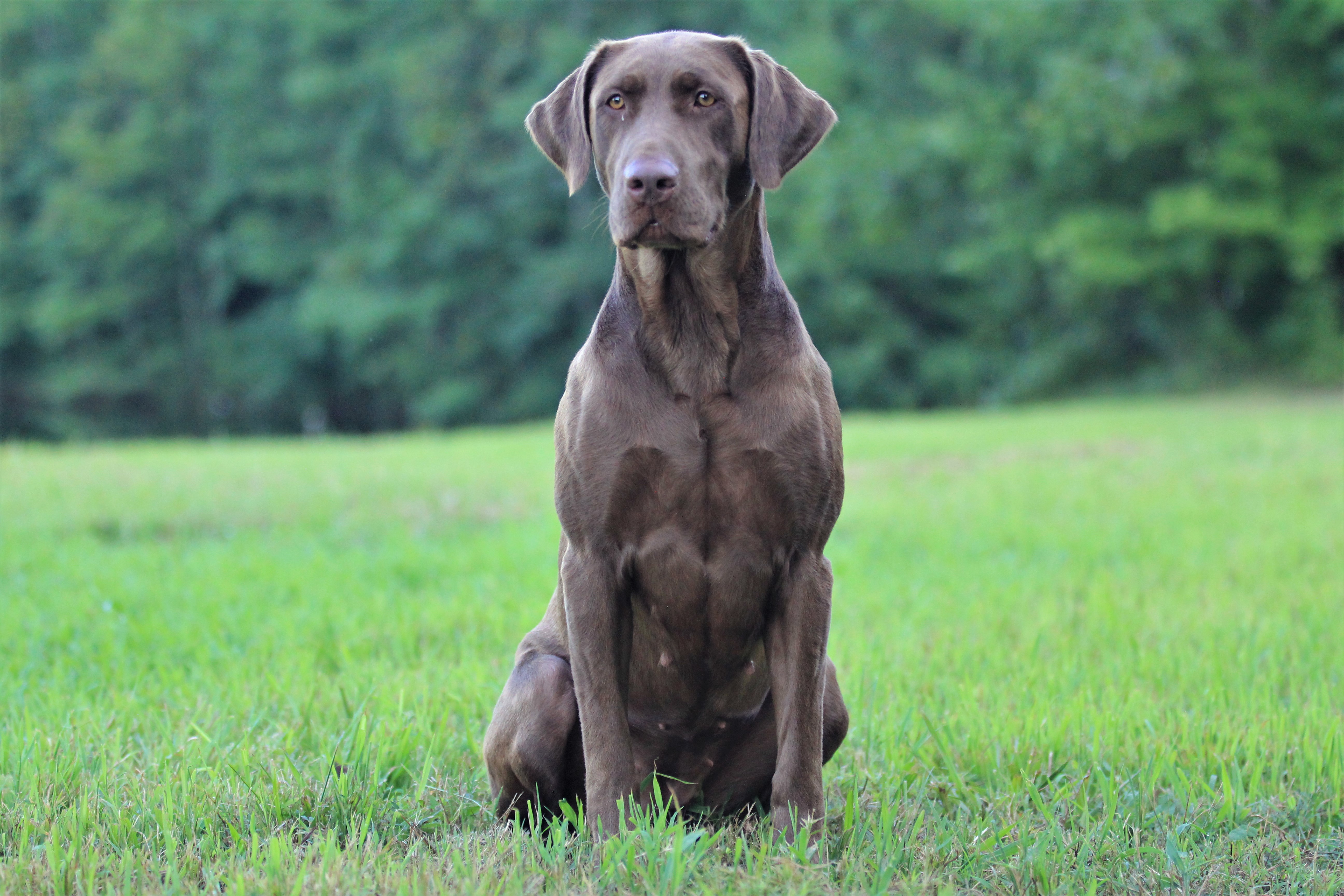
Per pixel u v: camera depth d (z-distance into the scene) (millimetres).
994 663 4738
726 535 3309
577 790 3578
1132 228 24984
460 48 31203
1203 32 23328
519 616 5523
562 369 32438
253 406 34938
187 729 3859
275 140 32906
